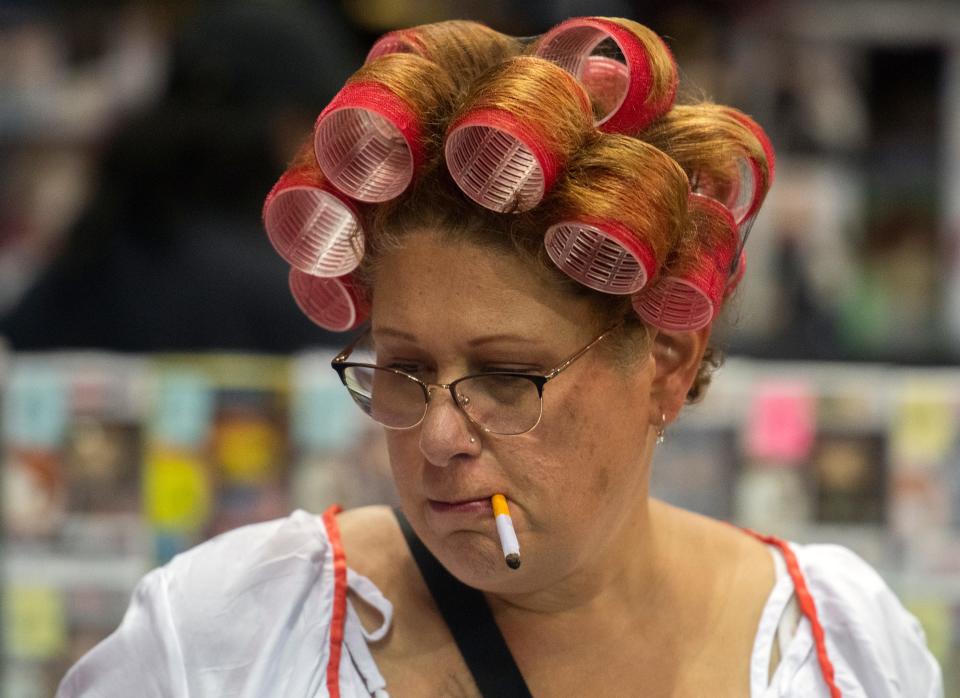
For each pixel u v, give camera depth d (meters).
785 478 2.90
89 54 4.24
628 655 1.81
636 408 1.66
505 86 1.48
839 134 3.89
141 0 4.24
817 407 2.89
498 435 1.57
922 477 2.90
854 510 2.91
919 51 3.87
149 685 1.73
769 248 3.83
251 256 3.41
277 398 2.86
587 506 1.62
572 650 1.79
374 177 1.56
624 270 1.53
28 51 4.22
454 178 1.48
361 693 1.70
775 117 3.87
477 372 1.57
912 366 3.51
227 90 3.39
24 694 2.89
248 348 3.39
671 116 1.66
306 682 1.71
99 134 4.18
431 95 1.56
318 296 1.77
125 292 3.41
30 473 2.84
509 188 1.49
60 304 3.44
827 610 1.86
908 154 3.90
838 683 1.81
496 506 1.57
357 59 4.00
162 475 2.84
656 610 1.84
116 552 2.86
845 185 3.88
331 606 1.74
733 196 1.71
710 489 2.90
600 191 1.48
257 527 1.85
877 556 2.92
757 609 1.88
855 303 3.82
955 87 3.88
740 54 3.84
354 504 2.87
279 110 3.41
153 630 1.74
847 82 3.89
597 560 1.76
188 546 2.86
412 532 1.82
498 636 1.75
